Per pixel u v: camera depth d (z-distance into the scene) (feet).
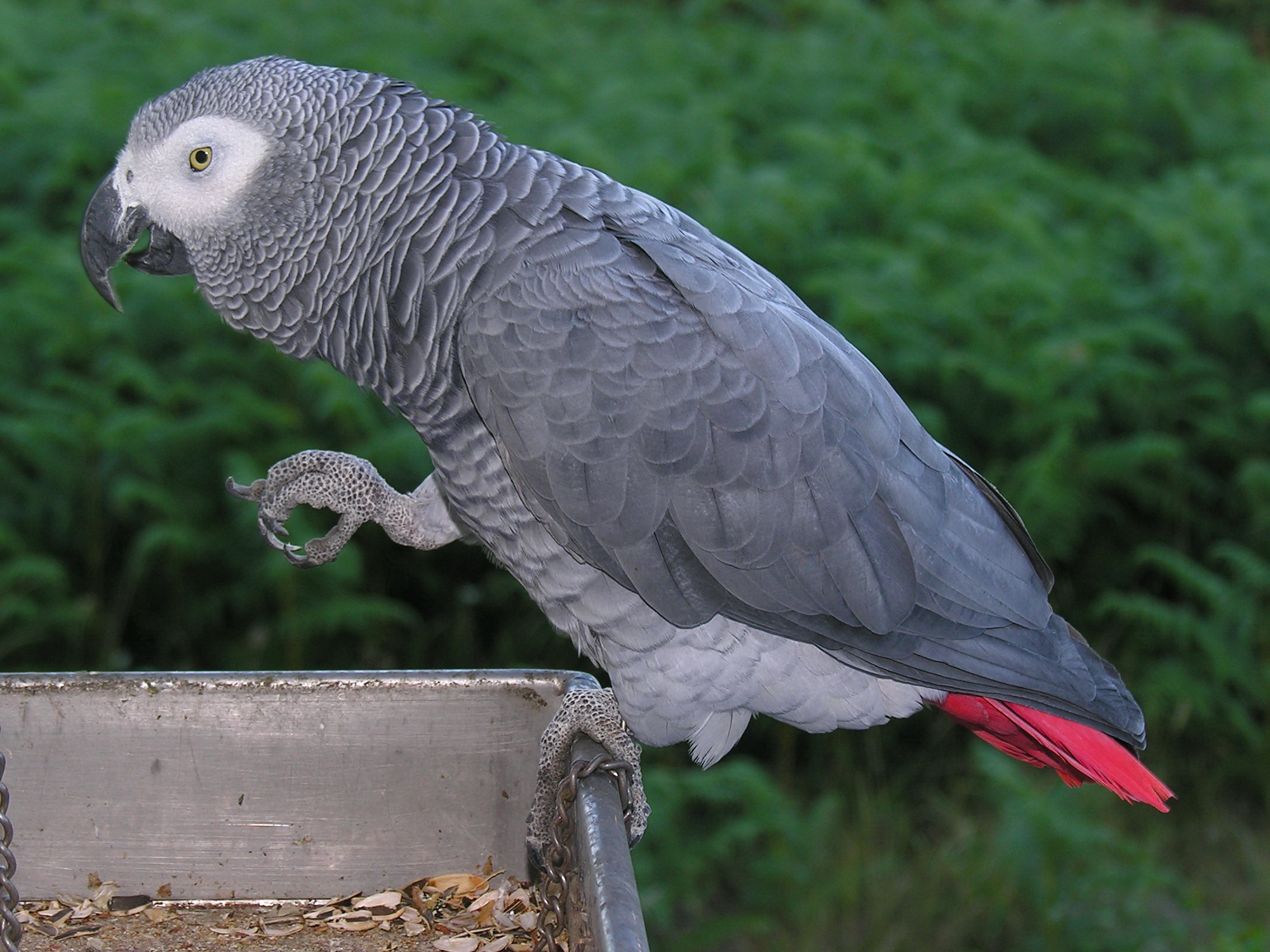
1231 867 16.92
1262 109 27.27
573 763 7.41
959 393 18.54
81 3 26.84
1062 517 17.24
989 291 19.22
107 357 17.43
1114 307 19.72
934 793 17.76
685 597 7.89
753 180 20.47
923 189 21.83
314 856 7.96
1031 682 8.30
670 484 7.67
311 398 17.63
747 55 28.35
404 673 8.00
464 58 26.05
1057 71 26.96
